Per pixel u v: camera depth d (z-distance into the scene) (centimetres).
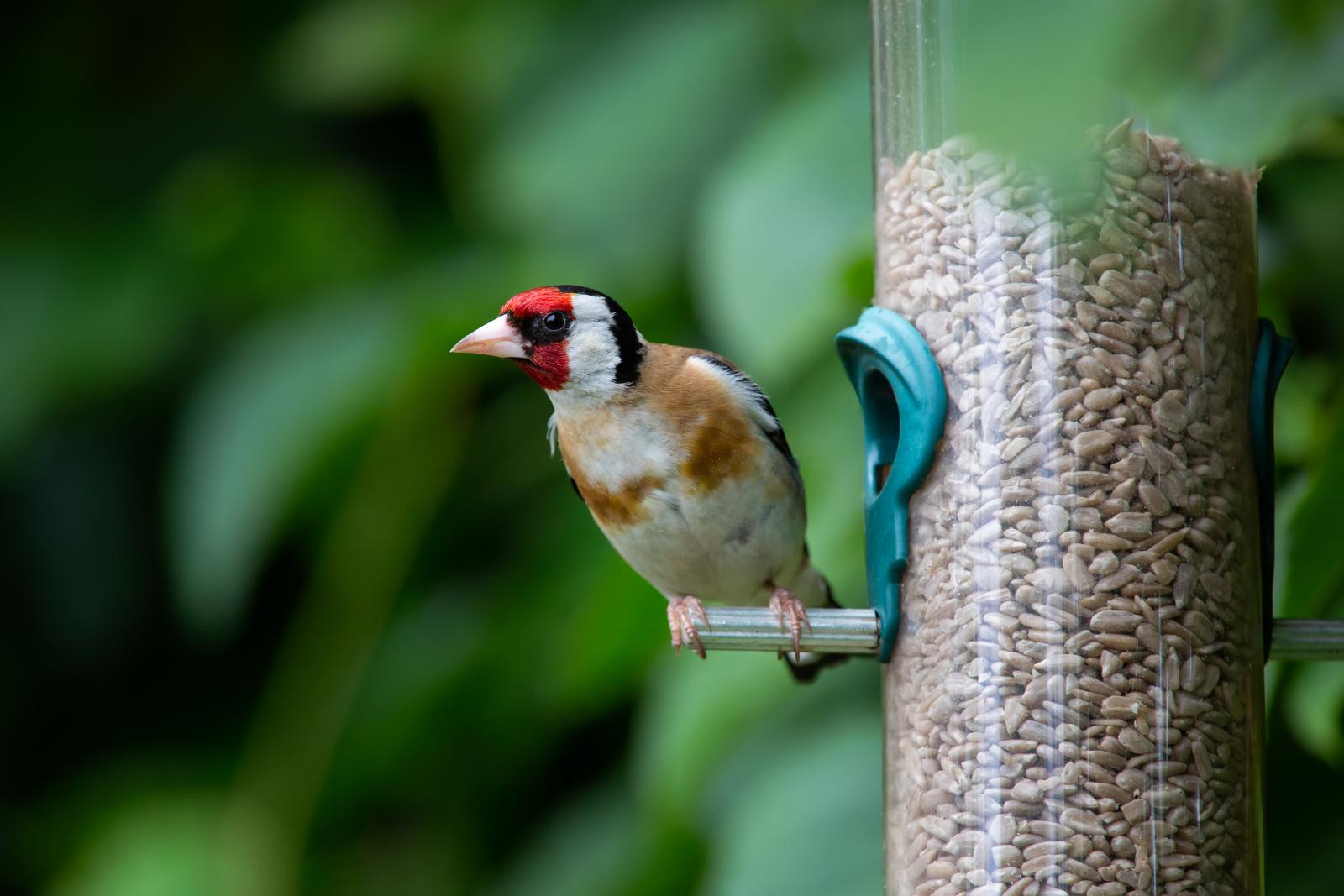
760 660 812
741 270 766
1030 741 594
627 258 973
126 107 1262
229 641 1252
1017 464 606
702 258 866
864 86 797
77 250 1199
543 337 716
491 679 1041
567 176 999
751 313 755
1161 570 594
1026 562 601
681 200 978
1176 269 608
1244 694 598
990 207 621
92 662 1255
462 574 1107
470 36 1089
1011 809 593
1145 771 586
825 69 910
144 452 1263
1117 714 588
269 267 1181
